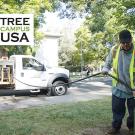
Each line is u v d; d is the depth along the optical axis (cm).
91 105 1131
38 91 1886
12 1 2209
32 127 789
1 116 953
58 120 873
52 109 1055
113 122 716
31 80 1866
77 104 1177
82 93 1962
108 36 3950
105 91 2097
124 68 666
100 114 936
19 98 1766
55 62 4041
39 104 1424
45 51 3953
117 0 1473
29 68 1869
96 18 3541
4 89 1828
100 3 3441
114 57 679
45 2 2345
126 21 1443
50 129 770
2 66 1817
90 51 4853
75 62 5403
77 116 913
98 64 4944
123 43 644
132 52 659
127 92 686
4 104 1488
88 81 3156
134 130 714
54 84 1892
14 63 1845
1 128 787
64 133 735
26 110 1062
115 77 680
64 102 1395
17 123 845
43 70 1889
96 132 742
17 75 1841
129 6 1427
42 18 2383
